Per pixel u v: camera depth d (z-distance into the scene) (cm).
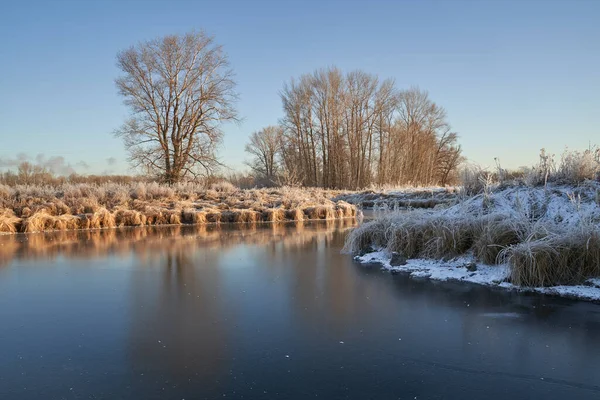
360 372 437
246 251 1104
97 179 3412
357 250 1061
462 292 701
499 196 987
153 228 1648
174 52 2961
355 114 4734
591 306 621
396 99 4872
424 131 5284
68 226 1619
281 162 5359
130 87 2928
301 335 532
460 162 5694
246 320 586
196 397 393
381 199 2845
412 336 526
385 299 672
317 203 2209
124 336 533
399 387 407
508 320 573
